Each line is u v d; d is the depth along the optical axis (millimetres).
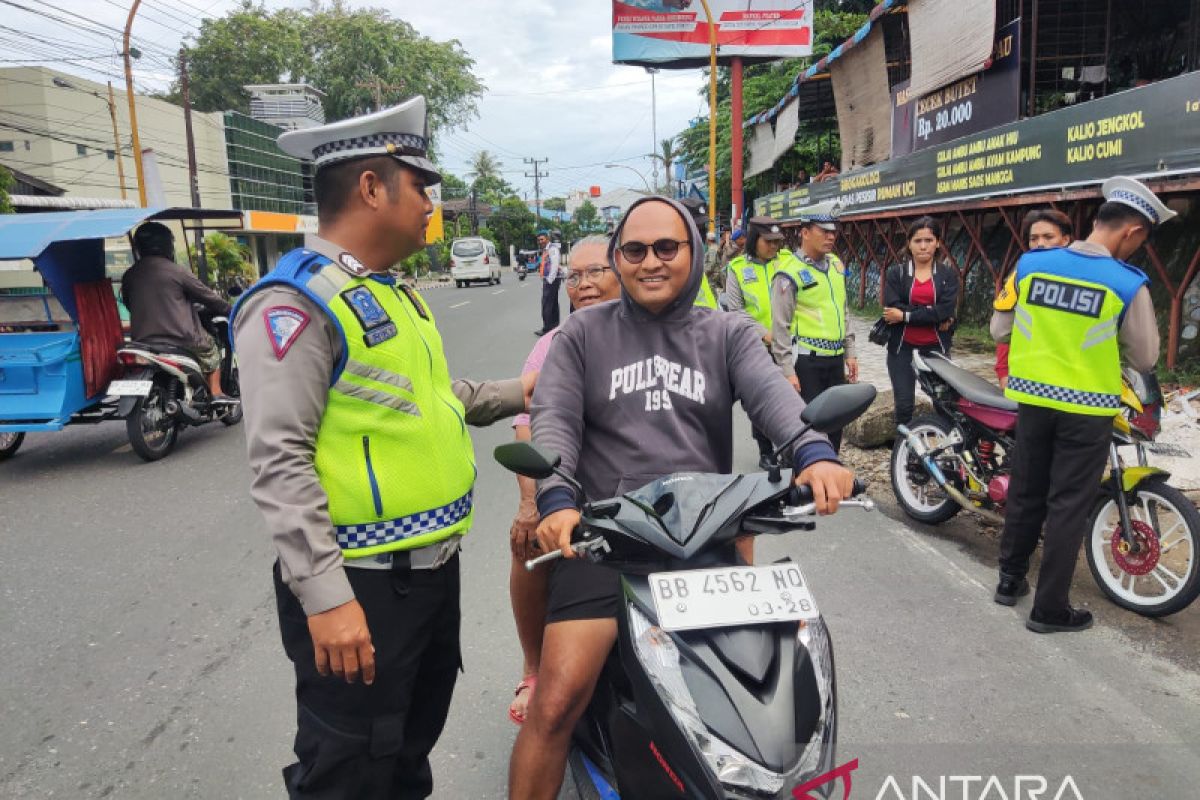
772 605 1683
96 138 28750
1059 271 3500
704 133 28797
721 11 22828
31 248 6223
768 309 5562
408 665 1927
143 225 7184
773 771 1547
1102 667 3332
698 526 1799
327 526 1711
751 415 2129
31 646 3758
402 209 1874
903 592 4078
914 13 12367
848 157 16594
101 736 3051
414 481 1863
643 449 2121
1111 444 3646
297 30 49094
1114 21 12250
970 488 4582
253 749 2951
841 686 3232
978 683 3230
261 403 1687
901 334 5805
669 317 2182
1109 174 7469
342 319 1746
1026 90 12719
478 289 31672
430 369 1961
